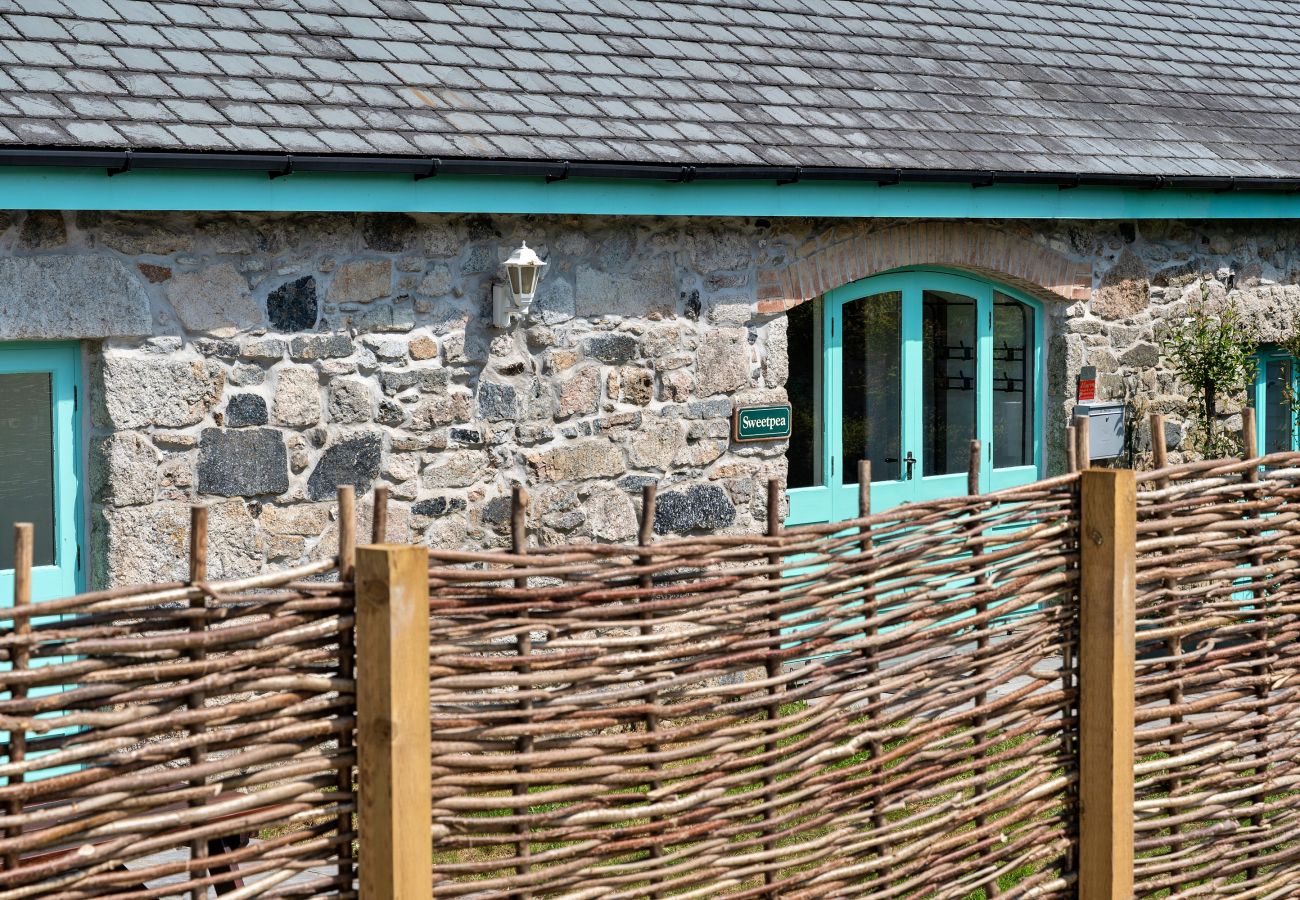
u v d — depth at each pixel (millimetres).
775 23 9891
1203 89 11211
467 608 3828
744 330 8688
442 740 3781
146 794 3404
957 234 9469
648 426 8367
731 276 8609
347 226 7340
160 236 6824
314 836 3711
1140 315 10398
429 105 7574
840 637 4469
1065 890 5070
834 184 8625
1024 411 10234
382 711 3588
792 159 8344
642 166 7754
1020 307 10148
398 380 7527
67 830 3273
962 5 11125
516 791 3924
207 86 7008
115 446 6762
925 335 9781
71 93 6570
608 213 7871
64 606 3293
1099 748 4957
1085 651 4992
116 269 6719
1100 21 11680
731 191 8266
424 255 7570
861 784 4535
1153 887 5137
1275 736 5457
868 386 9578
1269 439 11344
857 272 9102
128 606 3383
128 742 3346
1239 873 5770
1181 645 5422
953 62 10281
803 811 4410
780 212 8469
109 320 6707
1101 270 10188
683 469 8516
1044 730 5004
